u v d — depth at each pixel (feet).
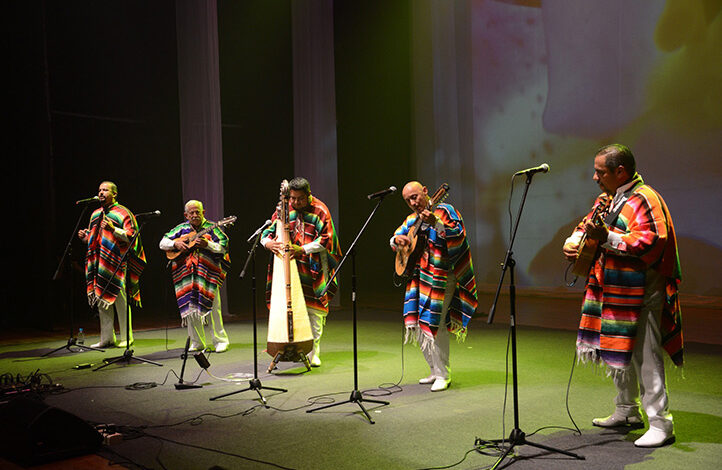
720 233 25.85
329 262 16.60
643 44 27.84
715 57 25.63
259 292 33.81
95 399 13.82
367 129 37.24
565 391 13.41
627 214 9.70
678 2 26.61
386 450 10.02
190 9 28.32
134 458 9.98
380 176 37.99
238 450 10.23
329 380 15.05
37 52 25.30
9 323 26.99
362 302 32.09
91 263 20.27
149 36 31.12
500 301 30.07
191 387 14.66
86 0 29.40
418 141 37.09
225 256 19.43
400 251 14.10
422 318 13.41
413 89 37.09
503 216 34.14
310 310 16.19
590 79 29.89
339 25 35.65
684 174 26.84
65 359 18.76
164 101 31.60
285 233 15.90
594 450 9.73
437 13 35.65
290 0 34.32
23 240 26.45
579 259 10.32
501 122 33.86
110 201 20.40
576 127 30.58
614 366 9.64
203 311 18.58
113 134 30.48
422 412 12.09
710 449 9.62
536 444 9.75
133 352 18.63
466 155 35.68
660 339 9.84
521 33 32.65
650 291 9.73
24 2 25.62
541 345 18.90
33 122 25.72
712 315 23.16
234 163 33.47
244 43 33.37
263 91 34.12
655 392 9.78
